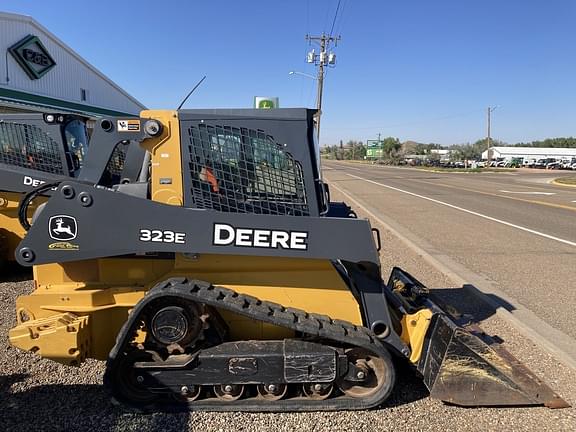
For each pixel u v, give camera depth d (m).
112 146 3.39
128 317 3.23
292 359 3.20
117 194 3.11
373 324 3.46
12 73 22.80
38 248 3.15
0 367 3.92
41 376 3.78
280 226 3.14
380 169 60.56
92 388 3.61
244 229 3.14
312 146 3.30
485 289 6.49
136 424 3.15
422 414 3.37
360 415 3.32
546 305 5.84
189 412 3.27
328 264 3.47
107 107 33.03
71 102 26.44
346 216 4.12
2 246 6.54
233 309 3.12
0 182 6.44
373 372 3.43
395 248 9.17
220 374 3.20
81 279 3.53
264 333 3.49
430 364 3.44
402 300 4.20
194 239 3.13
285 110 3.22
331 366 3.24
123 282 3.49
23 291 6.00
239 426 3.15
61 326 3.11
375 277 3.45
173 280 3.22
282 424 3.19
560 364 4.22
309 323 3.22
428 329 3.48
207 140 3.21
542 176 44.97
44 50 24.91
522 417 3.37
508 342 4.69
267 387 3.26
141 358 3.24
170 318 3.18
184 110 3.21
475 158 98.25
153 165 3.22
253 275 3.44
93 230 3.13
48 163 6.77
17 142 6.66
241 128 3.22
